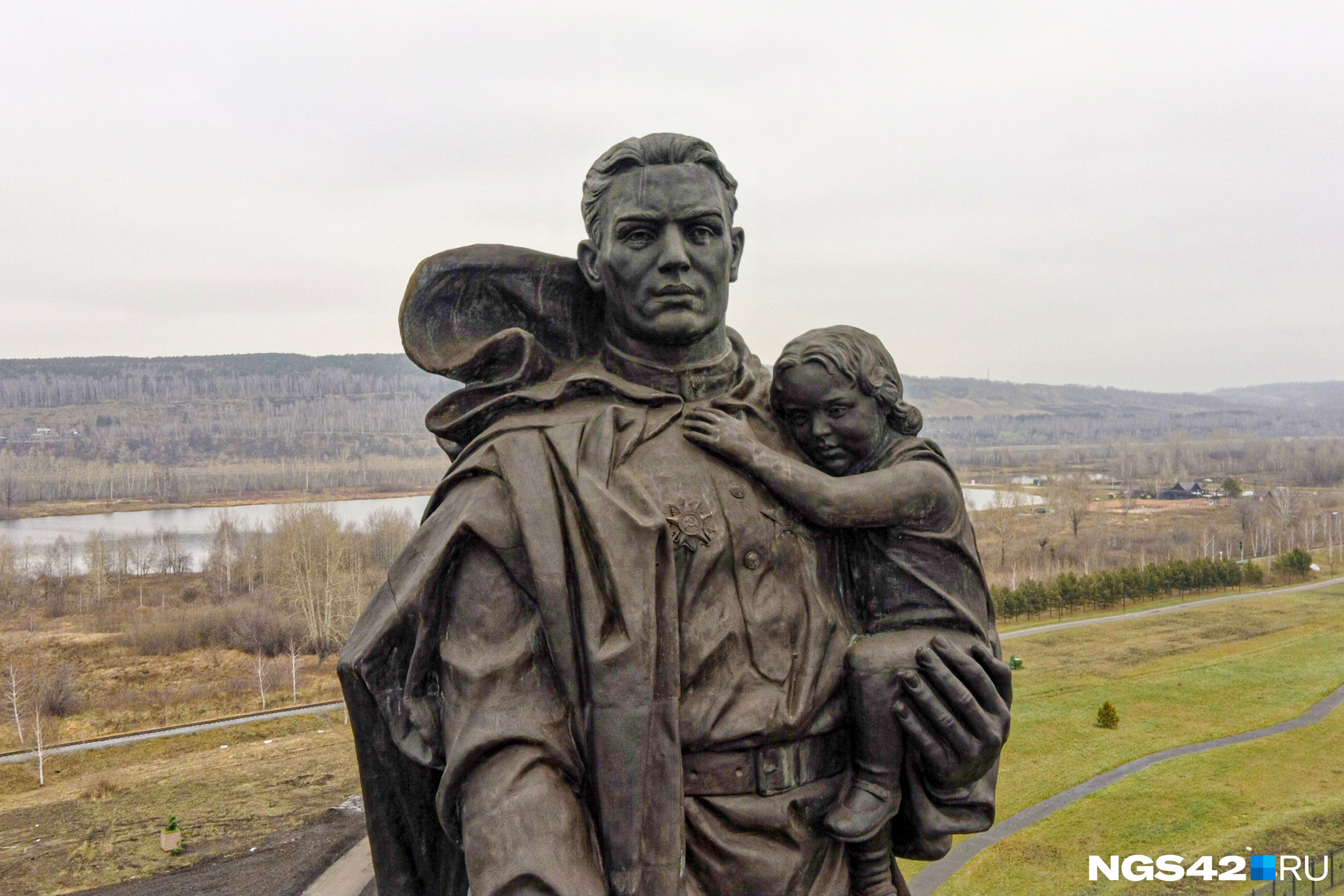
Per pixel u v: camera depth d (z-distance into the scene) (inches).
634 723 80.0
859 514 91.7
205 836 598.5
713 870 84.3
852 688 90.6
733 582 90.0
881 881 94.1
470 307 106.4
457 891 96.0
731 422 95.1
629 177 97.0
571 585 83.7
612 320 102.9
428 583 86.0
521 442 89.9
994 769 95.8
